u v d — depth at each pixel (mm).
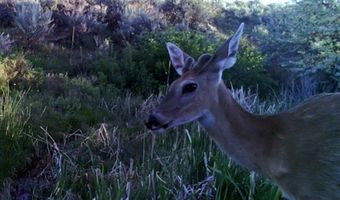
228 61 1302
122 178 1563
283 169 1265
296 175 1253
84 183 1647
